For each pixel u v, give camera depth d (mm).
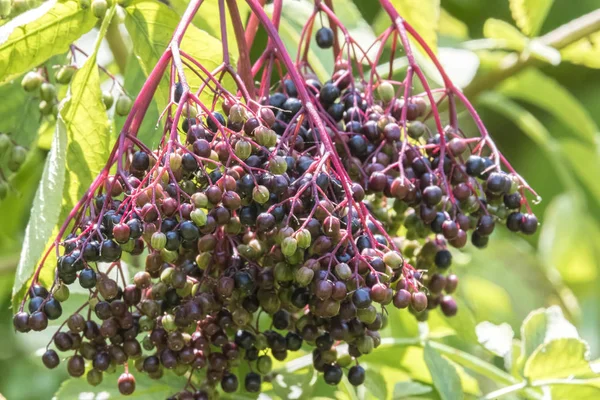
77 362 583
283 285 578
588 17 775
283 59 583
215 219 560
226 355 594
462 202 608
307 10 734
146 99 577
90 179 604
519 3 758
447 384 639
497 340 670
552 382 649
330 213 561
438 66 621
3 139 663
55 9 605
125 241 555
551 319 669
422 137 633
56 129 589
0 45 604
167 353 581
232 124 569
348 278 558
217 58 606
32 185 781
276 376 644
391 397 663
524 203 619
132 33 617
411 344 672
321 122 575
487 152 645
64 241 567
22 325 572
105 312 575
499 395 653
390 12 617
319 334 588
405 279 569
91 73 599
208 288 579
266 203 566
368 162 604
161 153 564
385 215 615
